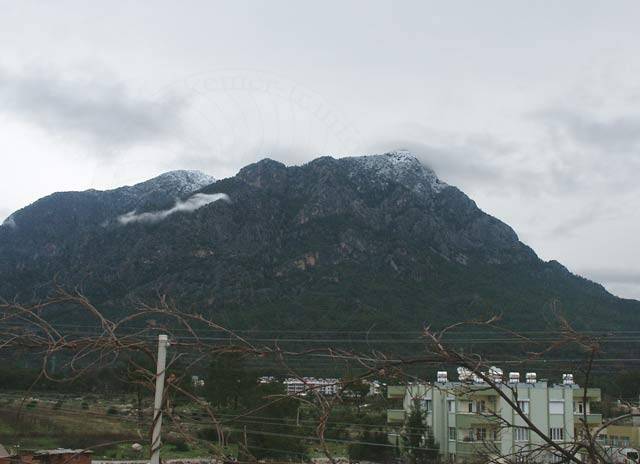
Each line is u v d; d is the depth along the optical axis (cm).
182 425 381
